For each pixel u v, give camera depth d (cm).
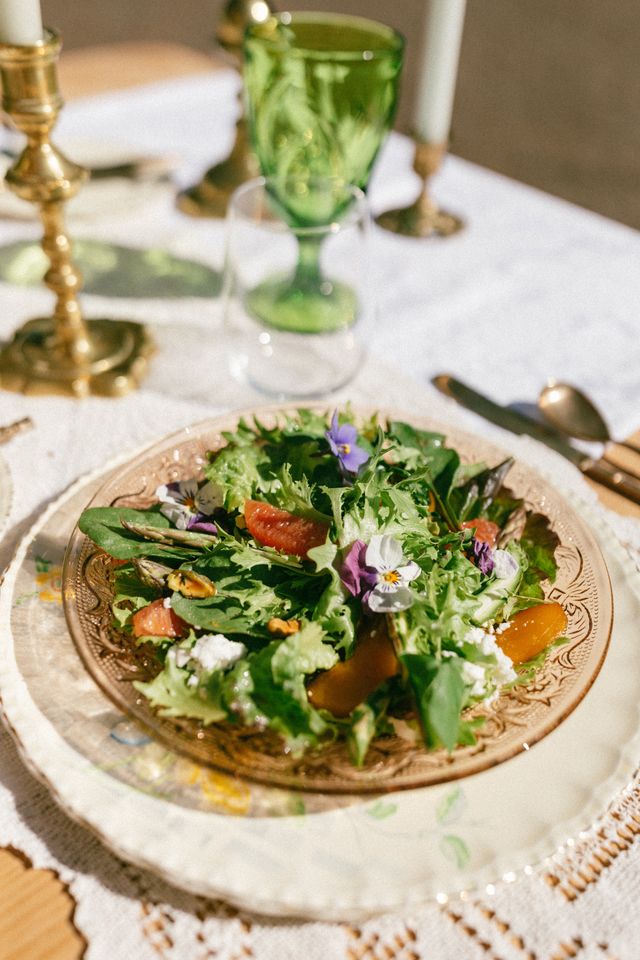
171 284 76
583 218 89
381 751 42
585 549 50
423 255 82
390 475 50
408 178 94
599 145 239
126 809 41
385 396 66
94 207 80
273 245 81
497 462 54
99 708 43
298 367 67
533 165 227
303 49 72
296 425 54
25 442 60
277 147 71
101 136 92
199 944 40
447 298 77
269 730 42
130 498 51
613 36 310
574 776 43
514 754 42
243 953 40
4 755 44
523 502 52
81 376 64
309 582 47
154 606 46
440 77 78
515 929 41
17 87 57
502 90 268
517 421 64
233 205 65
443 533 51
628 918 41
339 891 39
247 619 45
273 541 48
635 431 65
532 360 71
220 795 41
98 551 48
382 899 39
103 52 112
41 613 46
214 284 77
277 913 39
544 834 41
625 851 43
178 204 86
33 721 42
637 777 45
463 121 248
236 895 39
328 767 41
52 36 57
